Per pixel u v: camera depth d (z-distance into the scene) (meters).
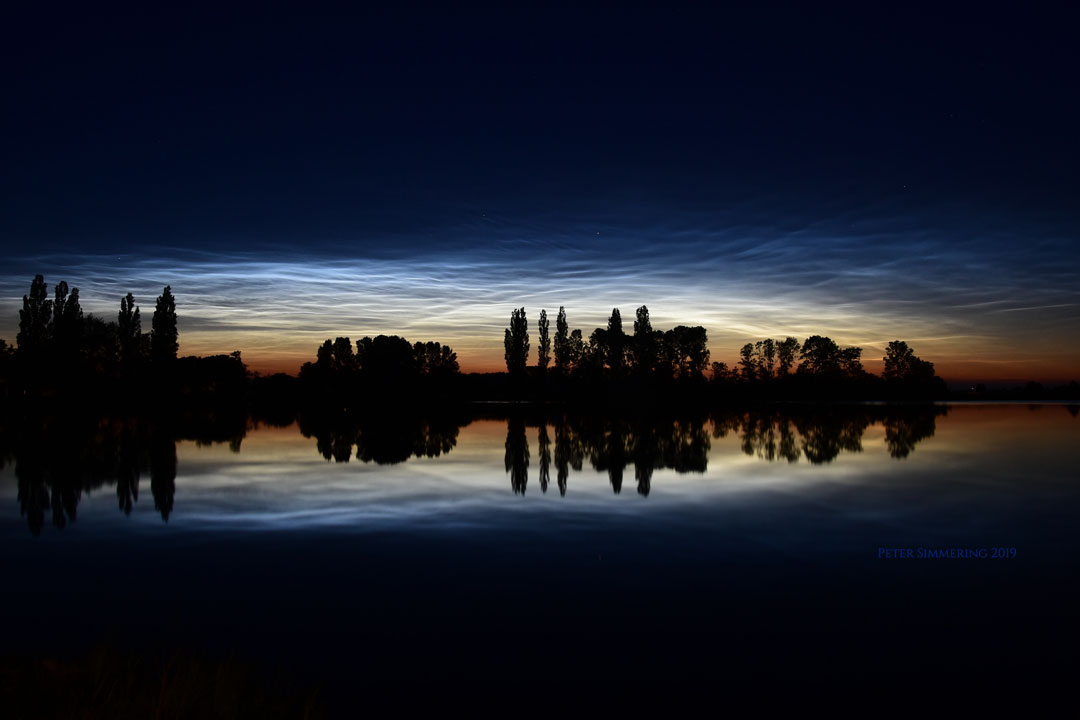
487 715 5.27
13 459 22.95
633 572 8.87
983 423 39.97
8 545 10.66
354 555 9.92
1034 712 5.28
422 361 107.38
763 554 9.71
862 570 8.88
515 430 37.69
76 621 7.30
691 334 94.88
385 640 6.70
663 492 15.13
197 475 18.75
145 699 5.20
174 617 7.40
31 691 5.30
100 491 15.93
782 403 92.19
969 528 11.22
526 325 90.06
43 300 66.38
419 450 25.89
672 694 5.59
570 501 14.14
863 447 25.47
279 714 5.20
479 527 11.70
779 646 6.49
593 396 88.12
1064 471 18.03
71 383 67.25
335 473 19.05
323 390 101.12
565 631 6.88
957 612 7.34
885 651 6.37
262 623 7.19
